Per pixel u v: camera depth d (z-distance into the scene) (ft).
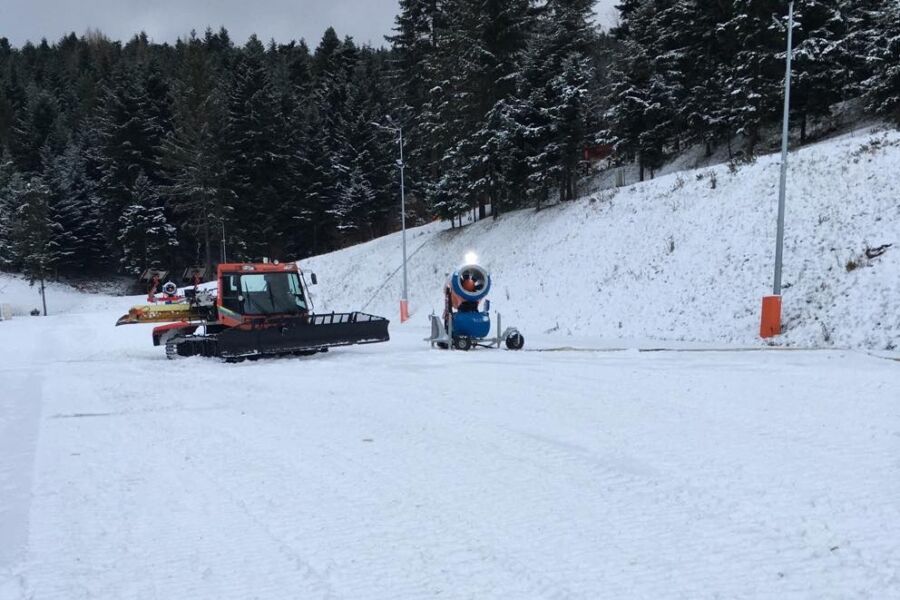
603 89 123.44
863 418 22.18
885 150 62.59
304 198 181.78
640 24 117.39
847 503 14.75
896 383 27.45
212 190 173.06
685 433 21.50
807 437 20.31
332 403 29.37
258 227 179.73
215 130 175.94
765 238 61.11
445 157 123.75
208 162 175.63
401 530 14.48
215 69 226.17
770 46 85.35
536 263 88.12
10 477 19.49
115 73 267.18
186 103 187.42
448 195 123.44
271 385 34.94
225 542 14.23
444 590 11.62
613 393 28.68
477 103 115.85
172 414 28.37
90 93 283.59
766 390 27.61
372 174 178.70
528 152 106.52
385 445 21.81
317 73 259.80
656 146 107.04
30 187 195.62
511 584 11.76
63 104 293.84
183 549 13.92
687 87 105.09
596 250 80.23
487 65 113.91
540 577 11.96
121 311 149.69
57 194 210.38
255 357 49.06
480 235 111.65
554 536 13.82
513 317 77.77
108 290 211.00
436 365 39.65
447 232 125.08
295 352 50.47
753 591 11.16
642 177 110.42
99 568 13.12
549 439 21.61
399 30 176.96
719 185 74.64
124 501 17.06
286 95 206.80
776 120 95.91
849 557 12.24
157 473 19.52
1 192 219.61
